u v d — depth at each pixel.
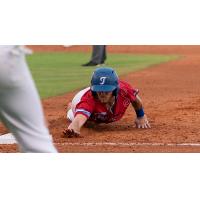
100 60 59.97
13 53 14.46
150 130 25.92
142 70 54.72
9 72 14.51
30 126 14.96
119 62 64.44
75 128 24.44
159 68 56.94
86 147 22.67
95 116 25.47
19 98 14.73
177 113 30.31
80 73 52.28
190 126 26.84
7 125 15.15
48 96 37.50
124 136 24.67
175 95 37.53
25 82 14.66
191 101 34.50
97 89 24.22
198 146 22.84
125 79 47.47
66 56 72.50
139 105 26.09
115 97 25.00
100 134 25.14
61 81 46.28
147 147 22.64
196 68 57.03
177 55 75.38
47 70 55.03
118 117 25.75
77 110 24.78
